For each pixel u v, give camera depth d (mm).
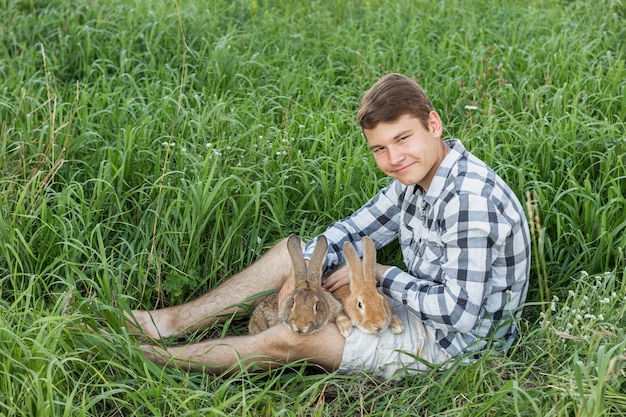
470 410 3467
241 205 4672
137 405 3518
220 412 3240
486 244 3535
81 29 6762
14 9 7176
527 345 3881
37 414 3250
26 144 5102
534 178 4691
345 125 5539
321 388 3721
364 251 3752
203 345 3768
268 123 5461
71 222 4484
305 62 6586
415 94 3574
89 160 5102
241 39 6973
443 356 3783
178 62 6516
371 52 6582
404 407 3547
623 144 4922
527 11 7574
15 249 4289
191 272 4410
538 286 4391
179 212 4559
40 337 3395
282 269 4117
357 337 3697
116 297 4066
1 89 5840
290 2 8258
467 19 7371
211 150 4801
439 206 3658
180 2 7676
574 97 5535
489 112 5305
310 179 4949
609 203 4441
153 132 5324
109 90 5895
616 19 6996
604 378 3117
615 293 3896
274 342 3656
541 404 3424
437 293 3641
